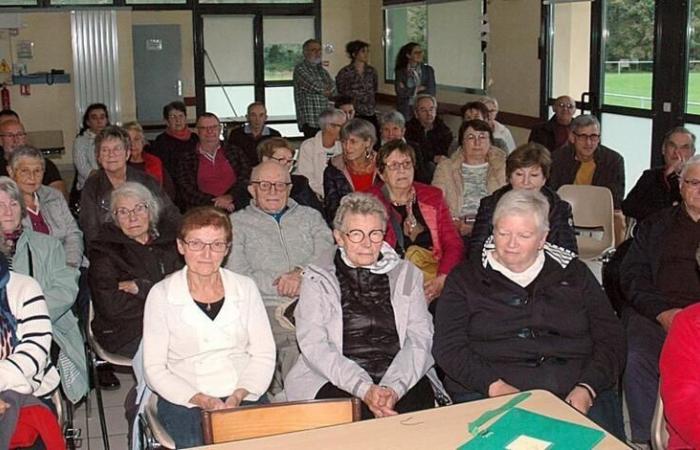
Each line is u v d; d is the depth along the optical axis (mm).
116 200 3479
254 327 2803
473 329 2783
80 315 3783
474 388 2693
